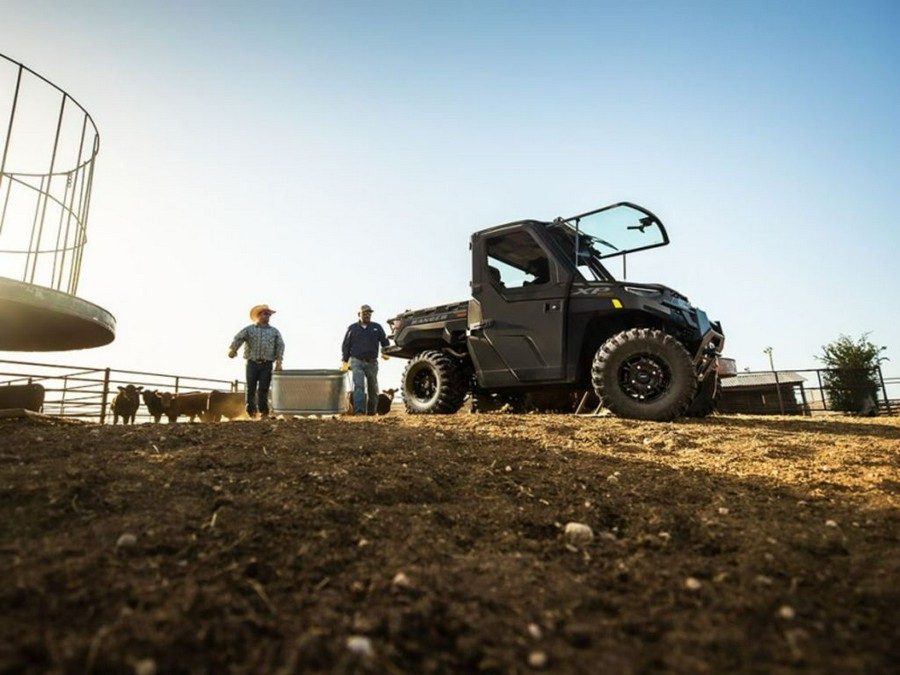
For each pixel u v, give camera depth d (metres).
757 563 1.85
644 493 2.74
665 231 6.07
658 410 5.04
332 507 2.22
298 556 1.79
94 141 4.17
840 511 2.51
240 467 2.77
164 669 1.19
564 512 2.42
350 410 8.65
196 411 10.58
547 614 1.53
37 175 3.66
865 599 1.61
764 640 1.39
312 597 1.55
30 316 3.59
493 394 6.72
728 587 1.69
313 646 1.29
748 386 16.94
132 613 1.38
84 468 2.51
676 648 1.36
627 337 5.27
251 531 1.94
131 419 9.70
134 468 2.60
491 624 1.46
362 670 1.23
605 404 5.29
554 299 5.75
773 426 5.26
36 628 1.28
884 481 3.00
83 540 1.77
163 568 1.64
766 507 2.54
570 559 1.95
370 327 7.58
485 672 1.27
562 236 6.32
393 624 1.41
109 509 2.07
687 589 1.68
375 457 3.19
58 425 4.16
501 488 2.77
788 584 1.71
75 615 1.36
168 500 2.21
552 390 6.35
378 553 1.87
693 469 3.31
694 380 5.04
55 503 2.05
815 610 1.55
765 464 3.45
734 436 4.39
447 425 4.67
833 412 15.59
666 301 5.61
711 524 2.26
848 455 3.69
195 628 1.34
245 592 1.54
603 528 2.29
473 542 2.06
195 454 2.94
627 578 1.79
